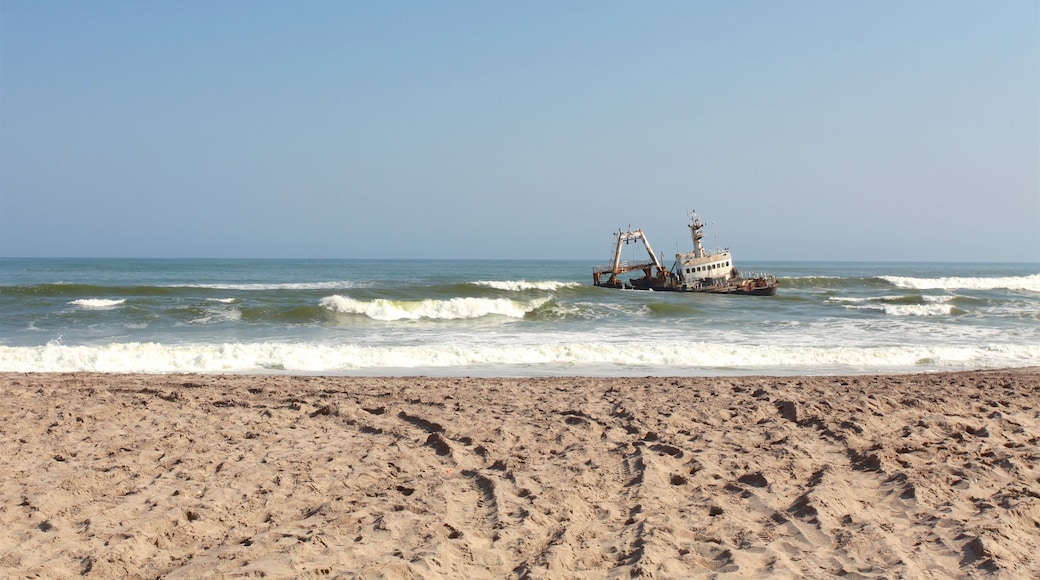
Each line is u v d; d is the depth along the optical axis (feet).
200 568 15.21
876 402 33.76
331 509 19.33
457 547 16.65
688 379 44.96
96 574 15.05
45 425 29.07
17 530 17.54
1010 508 19.01
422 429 29.35
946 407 33.30
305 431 28.99
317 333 78.28
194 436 27.78
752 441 26.94
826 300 139.03
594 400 35.83
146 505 19.56
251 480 22.09
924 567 15.58
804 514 19.11
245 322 88.58
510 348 61.67
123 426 29.25
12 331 75.05
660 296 140.46
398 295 132.87
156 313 90.94
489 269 427.74
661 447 25.85
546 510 19.39
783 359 60.03
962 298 133.90
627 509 19.77
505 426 29.35
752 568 15.56
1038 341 74.33
